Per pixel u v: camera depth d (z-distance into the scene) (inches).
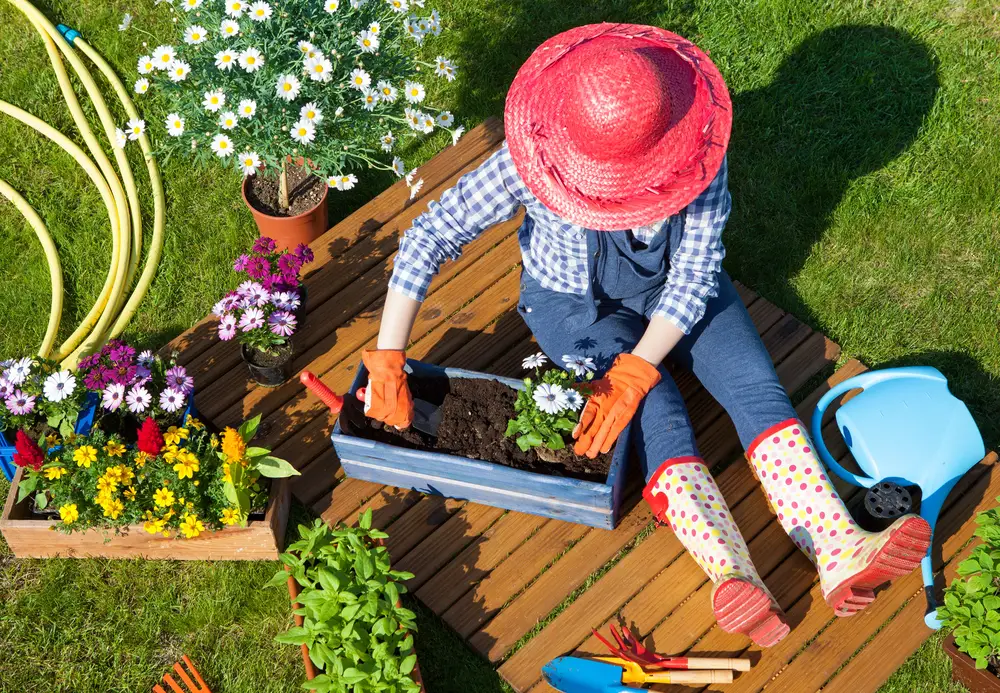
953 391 137.9
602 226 100.8
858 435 124.6
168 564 124.3
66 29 174.2
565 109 97.9
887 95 166.7
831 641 114.7
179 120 125.6
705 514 111.3
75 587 122.4
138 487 115.2
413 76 165.0
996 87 166.9
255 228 156.1
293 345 134.6
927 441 121.4
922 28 173.6
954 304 145.1
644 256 112.4
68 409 121.0
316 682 105.2
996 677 107.1
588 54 99.6
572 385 112.0
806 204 155.8
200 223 156.8
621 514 124.5
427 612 120.6
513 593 119.7
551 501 118.0
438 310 142.4
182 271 152.3
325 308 142.8
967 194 155.3
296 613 111.6
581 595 118.9
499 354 138.9
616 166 96.7
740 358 120.1
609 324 118.9
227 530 118.1
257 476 118.3
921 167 158.7
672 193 99.7
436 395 121.5
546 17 179.8
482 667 116.3
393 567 121.9
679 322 111.3
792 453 115.3
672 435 115.0
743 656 114.0
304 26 126.8
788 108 166.6
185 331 145.1
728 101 102.6
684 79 100.0
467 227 113.9
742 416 119.2
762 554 121.4
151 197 159.2
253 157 124.9
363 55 131.0
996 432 134.6
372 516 123.6
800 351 139.3
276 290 129.1
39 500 119.5
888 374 127.3
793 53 172.9
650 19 178.5
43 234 153.6
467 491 122.0
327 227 153.3
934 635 116.0
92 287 152.1
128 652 118.2
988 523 111.7
